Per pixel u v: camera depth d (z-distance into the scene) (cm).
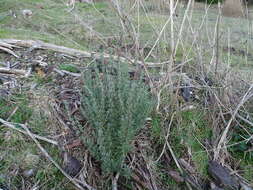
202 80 237
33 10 544
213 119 222
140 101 179
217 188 186
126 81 185
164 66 257
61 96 212
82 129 184
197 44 242
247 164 208
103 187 173
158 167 192
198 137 216
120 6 213
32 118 192
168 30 275
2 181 160
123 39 254
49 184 166
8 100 200
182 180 187
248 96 213
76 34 415
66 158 178
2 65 237
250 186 192
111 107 173
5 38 304
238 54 339
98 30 381
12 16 496
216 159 204
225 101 229
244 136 221
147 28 283
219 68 255
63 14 539
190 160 199
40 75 233
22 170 167
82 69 244
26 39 310
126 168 168
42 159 173
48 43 299
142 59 207
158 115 213
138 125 182
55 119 195
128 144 169
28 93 209
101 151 166
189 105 230
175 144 206
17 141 178
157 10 254
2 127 183
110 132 170
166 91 224
